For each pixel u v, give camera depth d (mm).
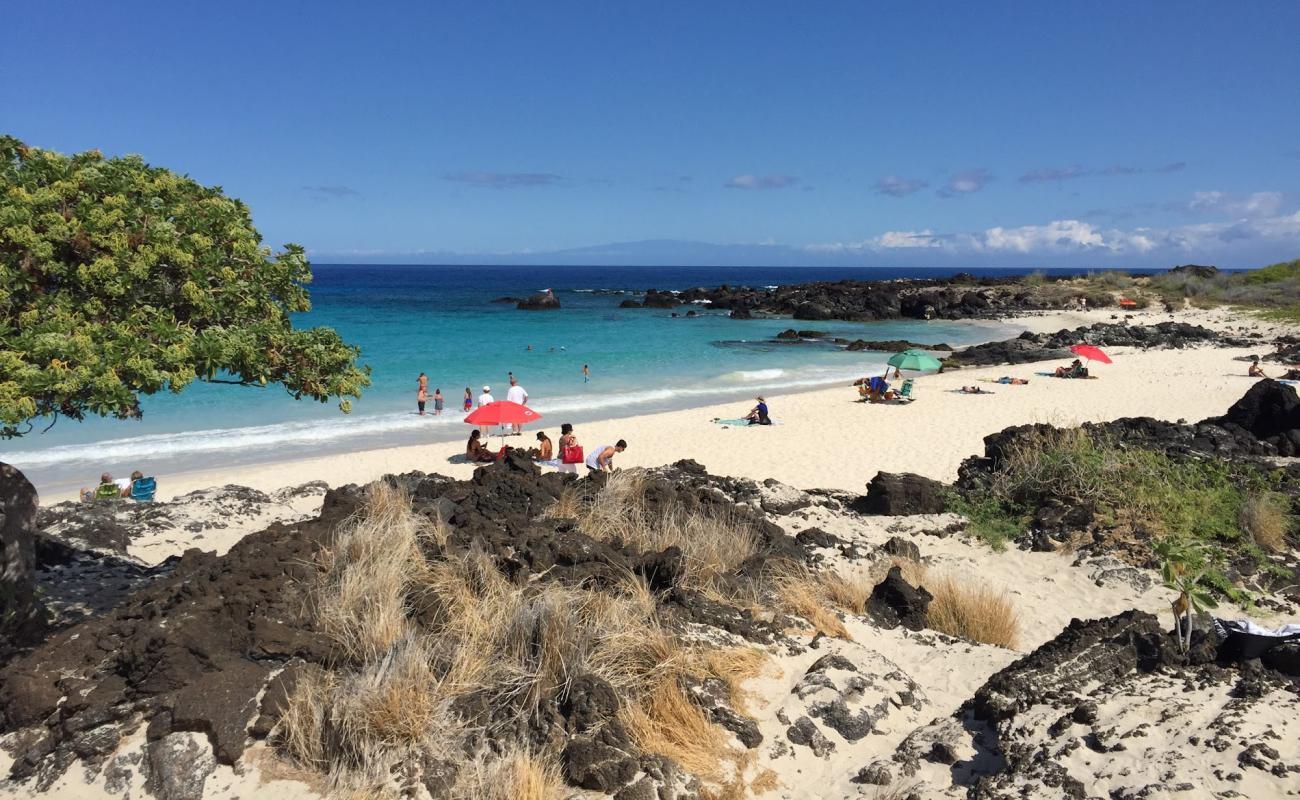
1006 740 4715
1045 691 5059
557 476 9867
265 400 24234
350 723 4434
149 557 8602
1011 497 10539
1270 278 64938
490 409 16922
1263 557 8469
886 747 4945
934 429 19578
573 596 5695
